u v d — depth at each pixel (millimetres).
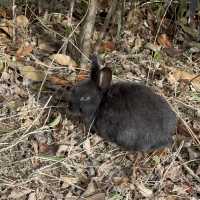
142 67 1535
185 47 1667
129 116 1213
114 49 1569
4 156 1220
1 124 1282
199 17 1761
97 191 1190
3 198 1143
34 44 1524
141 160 1271
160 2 1687
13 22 1510
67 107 1339
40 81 1406
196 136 1357
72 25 1576
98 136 1302
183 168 1271
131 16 1632
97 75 1243
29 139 1267
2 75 1392
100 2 1689
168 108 1257
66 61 1472
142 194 1200
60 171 1219
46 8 1630
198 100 1460
